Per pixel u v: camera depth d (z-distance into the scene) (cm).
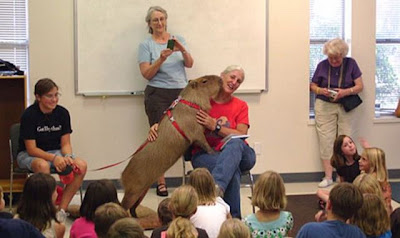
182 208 292
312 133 605
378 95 631
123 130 567
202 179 331
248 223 321
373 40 604
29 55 547
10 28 566
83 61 553
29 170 456
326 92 580
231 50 578
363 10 600
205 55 573
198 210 320
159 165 426
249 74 584
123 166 570
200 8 568
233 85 446
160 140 424
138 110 568
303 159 606
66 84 554
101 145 565
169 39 522
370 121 613
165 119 430
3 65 502
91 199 308
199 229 286
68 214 465
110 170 568
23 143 461
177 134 423
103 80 558
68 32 549
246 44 580
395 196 543
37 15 543
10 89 532
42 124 457
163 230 288
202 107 430
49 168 443
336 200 285
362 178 342
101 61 556
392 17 624
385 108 633
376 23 617
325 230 274
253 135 594
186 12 566
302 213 483
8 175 535
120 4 554
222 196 397
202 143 430
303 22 591
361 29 602
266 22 582
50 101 451
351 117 591
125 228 227
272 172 327
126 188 432
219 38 574
